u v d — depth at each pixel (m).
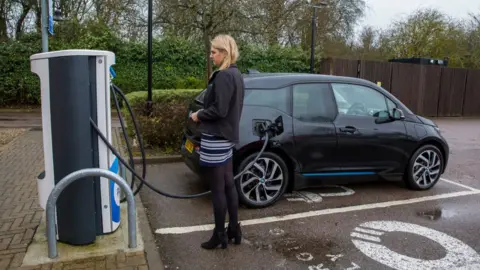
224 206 3.38
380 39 23.77
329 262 3.35
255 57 17.20
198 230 3.94
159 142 7.21
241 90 3.22
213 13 10.66
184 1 10.59
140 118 7.11
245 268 3.21
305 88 4.77
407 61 16.91
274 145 4.46
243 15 11.18
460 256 3.50
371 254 3.50
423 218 4.40
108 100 3.29
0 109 14.99
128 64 16.22
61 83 3.11
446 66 17.03
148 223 3.91
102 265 3.06
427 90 16.47
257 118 4.43
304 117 4.67
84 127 3.17
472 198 5.16
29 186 4.94
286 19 14.04
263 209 4.55
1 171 5.64
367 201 4.95
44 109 3.22
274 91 4.61
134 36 15.19
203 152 3.24
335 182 4.93
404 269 3.26
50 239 3.09
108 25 16.41
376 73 15.39
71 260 3.11
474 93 17.58
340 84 4.97
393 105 5.30
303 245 3.65
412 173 5.33
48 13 6.73
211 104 3.16
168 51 16.53
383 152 5.07
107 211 3.47
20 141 8.02
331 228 4.06
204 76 17.00
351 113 4.95
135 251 3.28
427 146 5.38
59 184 3.02
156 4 11.41
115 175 3.18
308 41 19.34
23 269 2.97
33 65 3.21
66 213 3.28
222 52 3.19
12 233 3.55
